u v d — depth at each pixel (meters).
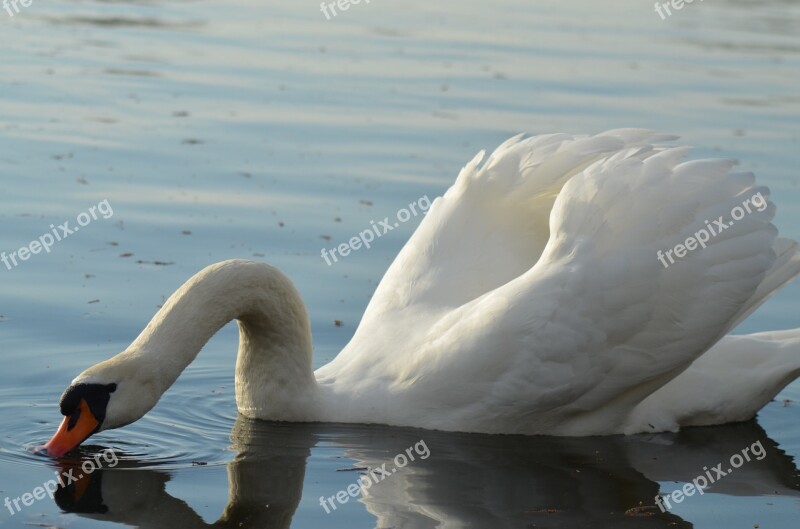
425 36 31.78
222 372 14.66
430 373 12.94
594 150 13.93
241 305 12.77
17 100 24.75
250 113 24.38
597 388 12.89
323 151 22.08
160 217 18.81
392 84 26.78
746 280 12.97
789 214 18.94
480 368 12.70
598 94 26.11
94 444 12.38
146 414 13.32
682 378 13.59
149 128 23.23
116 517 10.61
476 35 32.00
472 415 12.87
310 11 34.91
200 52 29.36
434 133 23.16
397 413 13.04
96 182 20.22
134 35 30.98
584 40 31.73
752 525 10.76
